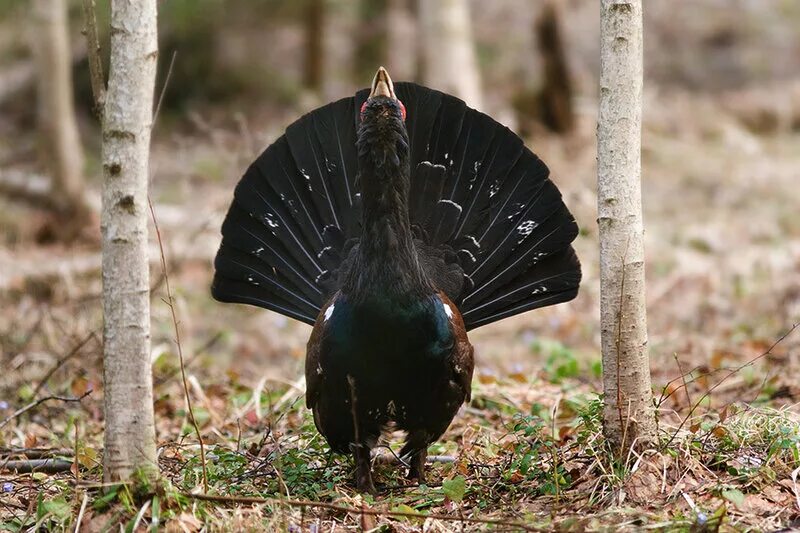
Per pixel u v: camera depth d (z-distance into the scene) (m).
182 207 23.02
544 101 30.83
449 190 10.20
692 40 41.12
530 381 13.14
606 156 8.45
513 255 10.12
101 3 24.14
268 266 10.23
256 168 10.25
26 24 32.94
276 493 8.65
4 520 8.27
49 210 22.58
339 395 8.90
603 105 8.45
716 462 8.69
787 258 21.17
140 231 7.57
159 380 12.95
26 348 14.70
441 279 9.96
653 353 14.95
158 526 7.61
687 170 29.33
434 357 8.77
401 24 38.44
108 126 7.45
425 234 10.16
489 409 11.98
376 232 8.66
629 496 8.16
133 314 7.61
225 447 10.28
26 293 18.12
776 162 30.44
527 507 8.38
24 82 33.41
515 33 40.22
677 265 21.11
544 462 9.31
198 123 22.70
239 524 7.73
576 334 17.52
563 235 10.02
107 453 7.73
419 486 9.19
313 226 10.23
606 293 8.52
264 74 33.97
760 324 16.53
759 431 9.18
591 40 39.88
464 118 10.21
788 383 12.32
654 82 39.00
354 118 10.28
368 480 9.21
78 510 7.93
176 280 18.56
